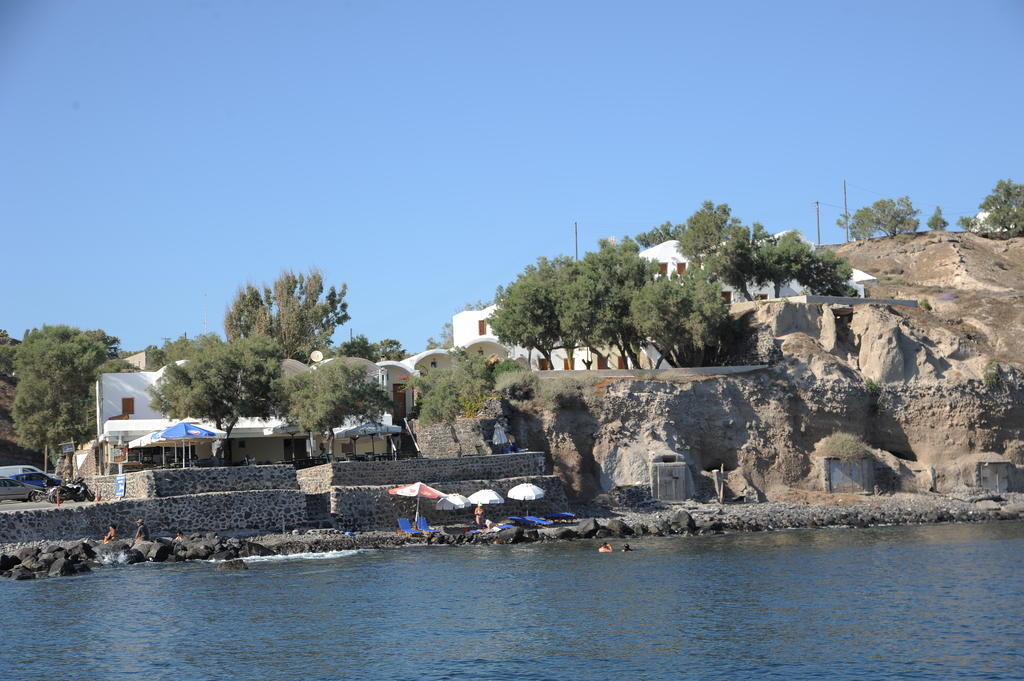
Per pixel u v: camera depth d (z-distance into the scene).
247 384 64.75
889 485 78.00
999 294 98.38
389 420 71.88
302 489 59.53
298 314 97.19
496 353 95.31
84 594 41.41
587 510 68.56
